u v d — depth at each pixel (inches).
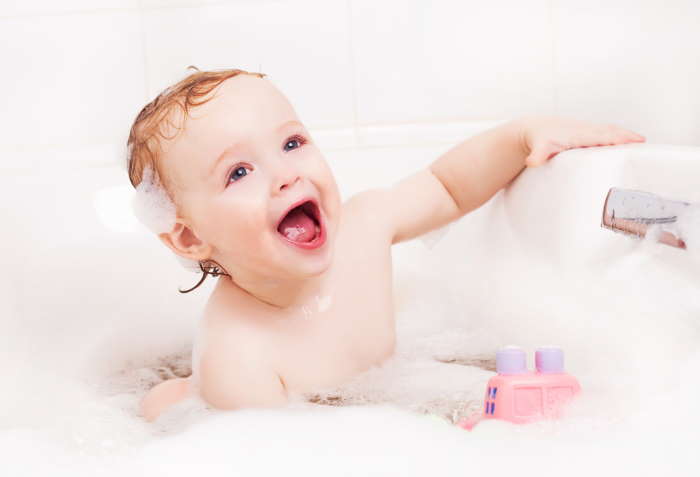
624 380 35.2
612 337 39.4
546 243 46.6
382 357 44.1
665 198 34.4
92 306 54.6
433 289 53.6
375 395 40.2
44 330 53.0
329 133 64.4
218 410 39.2
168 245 41.7
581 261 43.6
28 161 64.7
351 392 40.9
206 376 40.4
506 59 64.5
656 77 63.9
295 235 39.3
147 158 40.6
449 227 52.6
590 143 47.7
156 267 56.1
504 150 49.5
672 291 38.6
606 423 29.1
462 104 64.6
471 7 64.2
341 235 45.2
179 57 64.4
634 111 64.3
